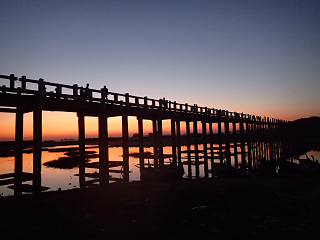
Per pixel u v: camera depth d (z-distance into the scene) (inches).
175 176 687.7
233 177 703.1
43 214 297.3
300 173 779.4
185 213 302.2
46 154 2361.0
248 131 1550.2
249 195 400.2
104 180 567.8
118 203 350.3
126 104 630.5
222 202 356.5
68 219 280.1
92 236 231.8
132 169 1170.6
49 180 908.6
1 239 222.4
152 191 432.5
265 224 264.5
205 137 1101.7
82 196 392.8
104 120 573.9
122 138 629.9
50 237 227.9
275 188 456.8
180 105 912.9
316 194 407.8
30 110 461.4
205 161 1075.9
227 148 1232.2
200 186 476.7
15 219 277.7
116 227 255.3
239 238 226.4
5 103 399.9
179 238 226.2
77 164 1422.2
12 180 401.1
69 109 553.9
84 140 594.2
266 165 802.8
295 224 264.1
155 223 267.3
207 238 225.9
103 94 566.3
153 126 840.9
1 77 372.8
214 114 1155.3
